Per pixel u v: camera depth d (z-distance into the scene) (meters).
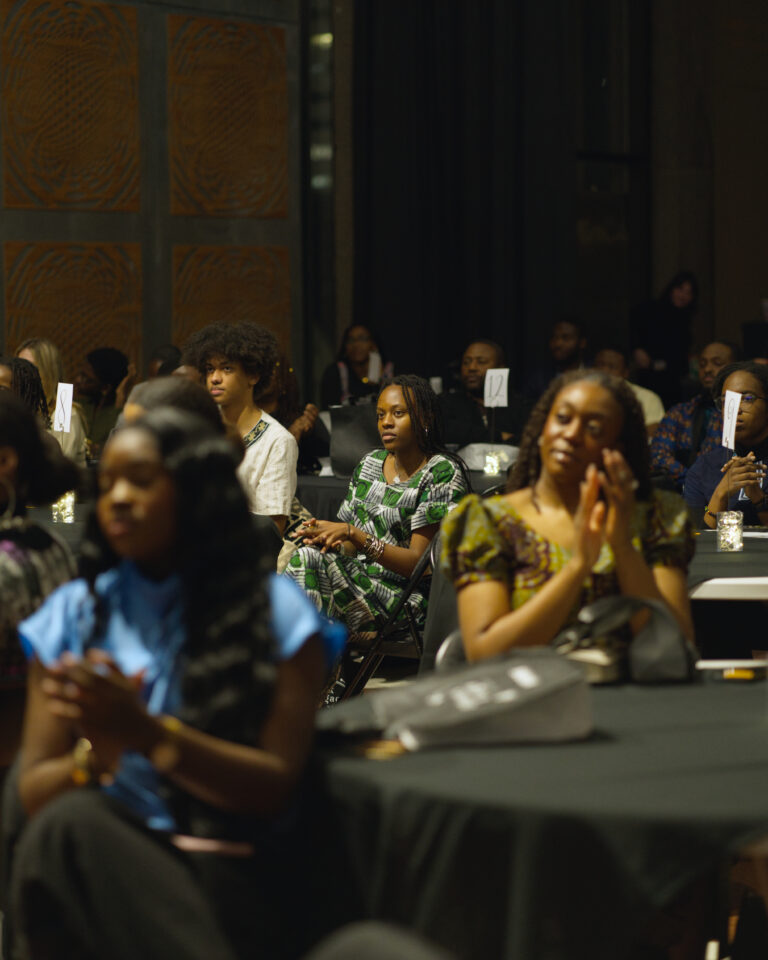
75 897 1.74
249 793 1.78
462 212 10.27
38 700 1.97
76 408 5.85
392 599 4.00
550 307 10.84
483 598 2.29
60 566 2.36
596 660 2.24
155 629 1.89
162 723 1.74
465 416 7.32
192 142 9.03
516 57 10.52
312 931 1.88
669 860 1.60
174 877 1.75
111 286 8.76
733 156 12.61
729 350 7.14
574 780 1.74
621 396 2.36
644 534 2.39
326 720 2.07
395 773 1.79
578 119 11.78
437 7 10.02
